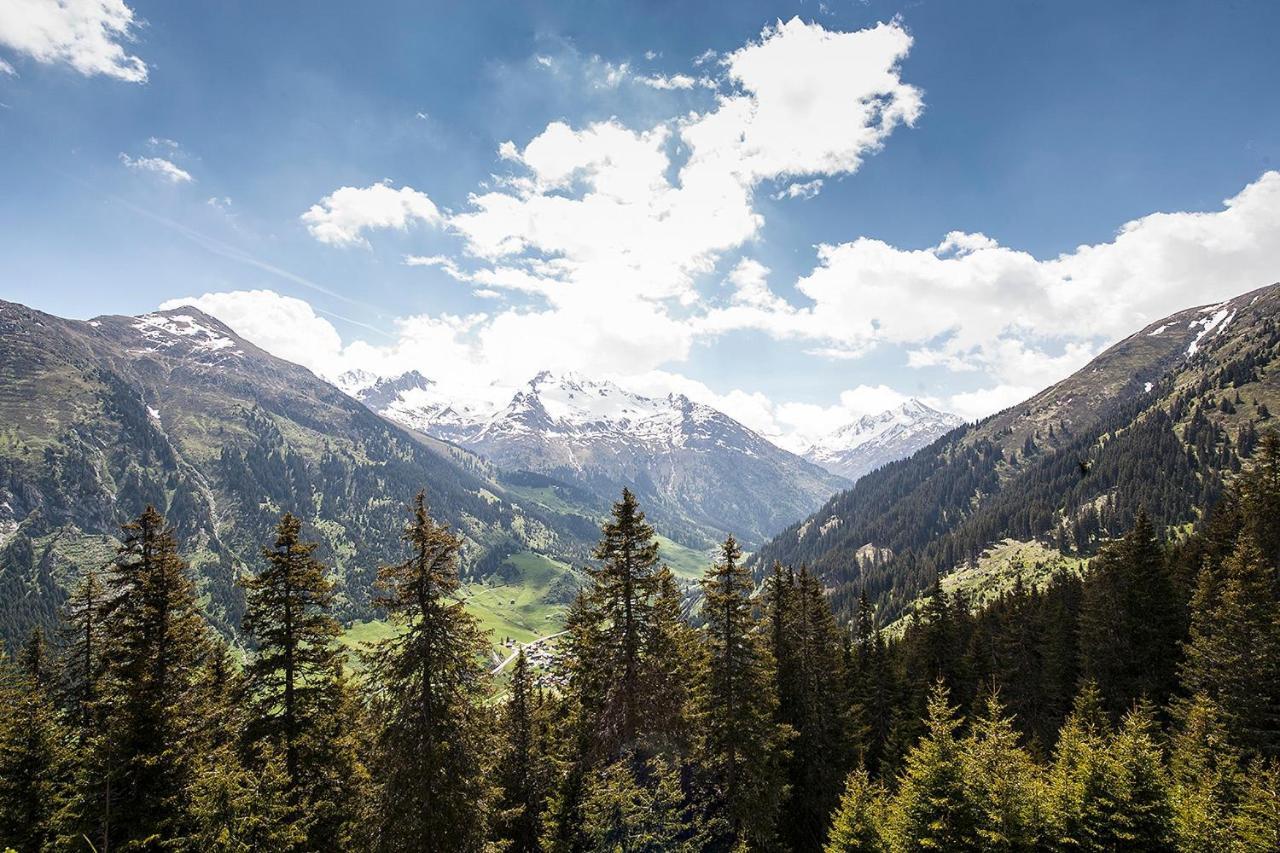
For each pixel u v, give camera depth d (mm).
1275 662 41344
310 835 30609
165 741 28688
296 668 29844
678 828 33125
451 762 26844
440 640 27641
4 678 35531
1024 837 29000
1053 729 58219
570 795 37719
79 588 34750
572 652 39406
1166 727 48344
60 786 30500
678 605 39562
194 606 31969
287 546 29891
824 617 52469
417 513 28328
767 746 36656
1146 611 55250
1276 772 29812
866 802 35281
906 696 63406
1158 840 28969
